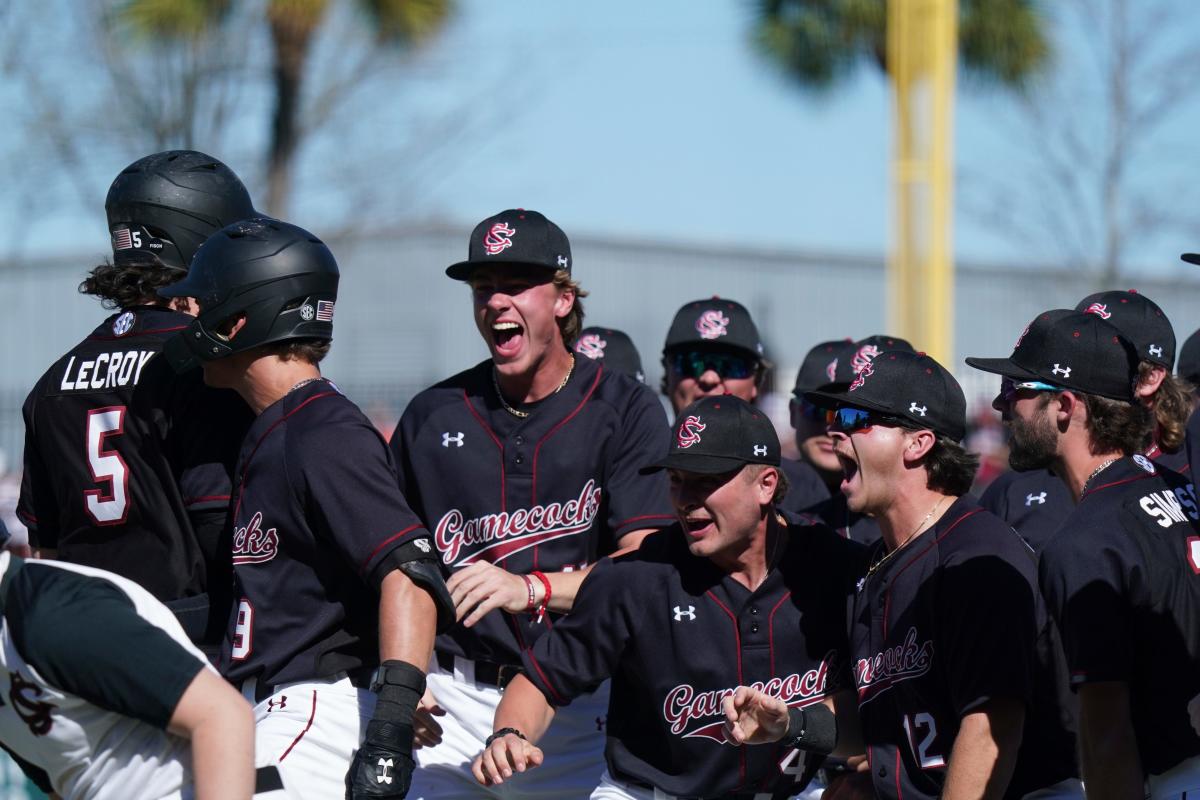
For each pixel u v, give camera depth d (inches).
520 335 699.4
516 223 697.0
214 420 597.3
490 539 712.4
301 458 548.1
